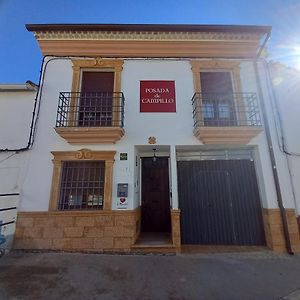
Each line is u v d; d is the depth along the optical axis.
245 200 5.68
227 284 3.46
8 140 5.38
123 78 5.86
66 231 4.89
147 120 5.57
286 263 4.34
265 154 5.53
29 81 5.46
